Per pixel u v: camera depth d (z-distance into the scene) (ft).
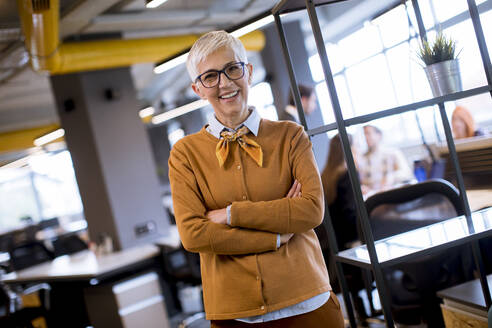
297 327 4.12
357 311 7.24
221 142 4.38
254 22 7.06
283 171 4.41
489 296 4.92
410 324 6.27
